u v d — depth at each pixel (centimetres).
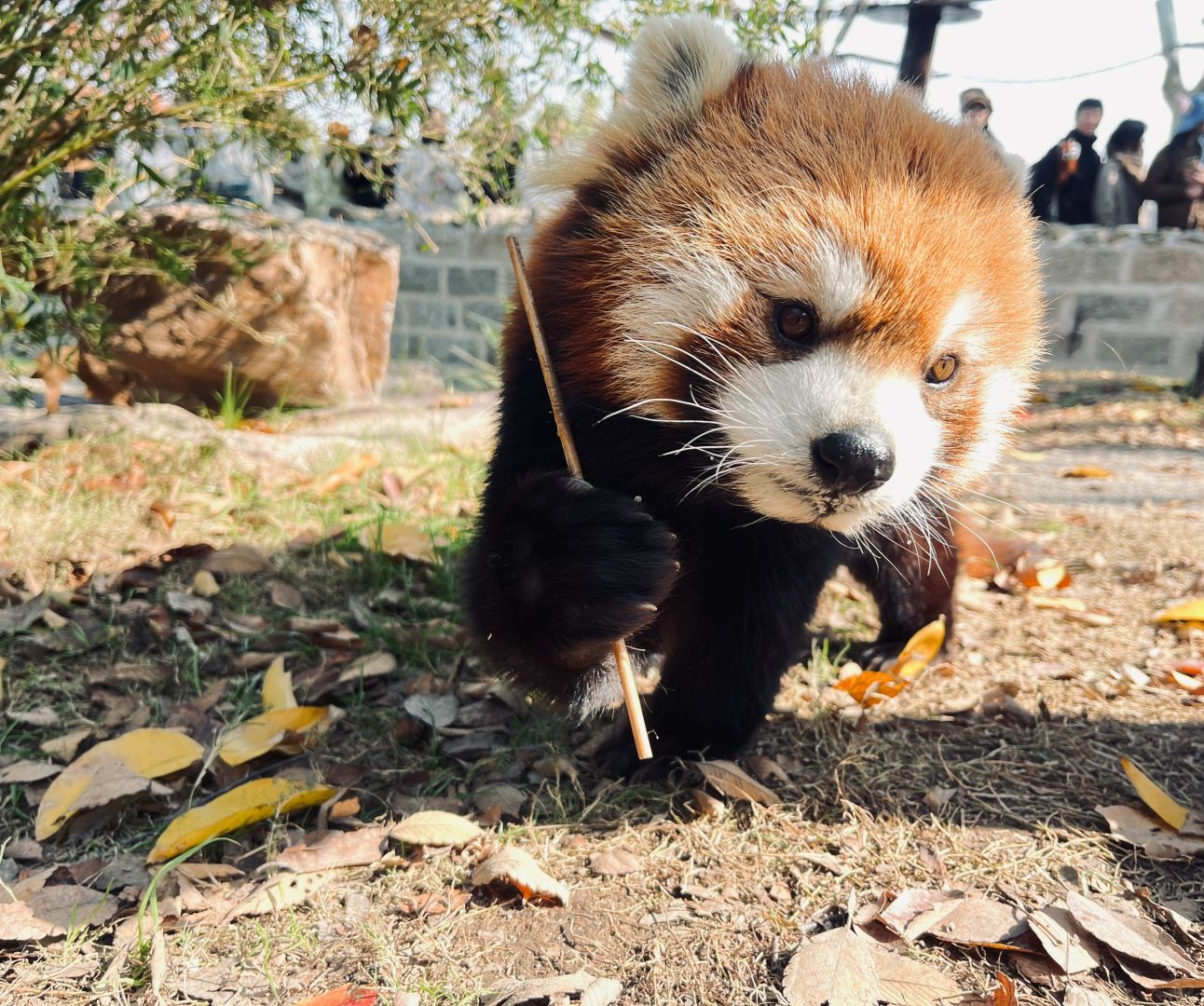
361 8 53
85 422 74
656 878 32
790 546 38
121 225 71
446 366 154
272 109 59
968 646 52
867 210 31
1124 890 32
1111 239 154
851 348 31
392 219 164
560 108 62
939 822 35
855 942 27
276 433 84
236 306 89
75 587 52
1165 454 101
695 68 36
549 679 36
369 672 45
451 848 33
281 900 30
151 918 29
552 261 36
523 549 34
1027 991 27
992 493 79
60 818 33
